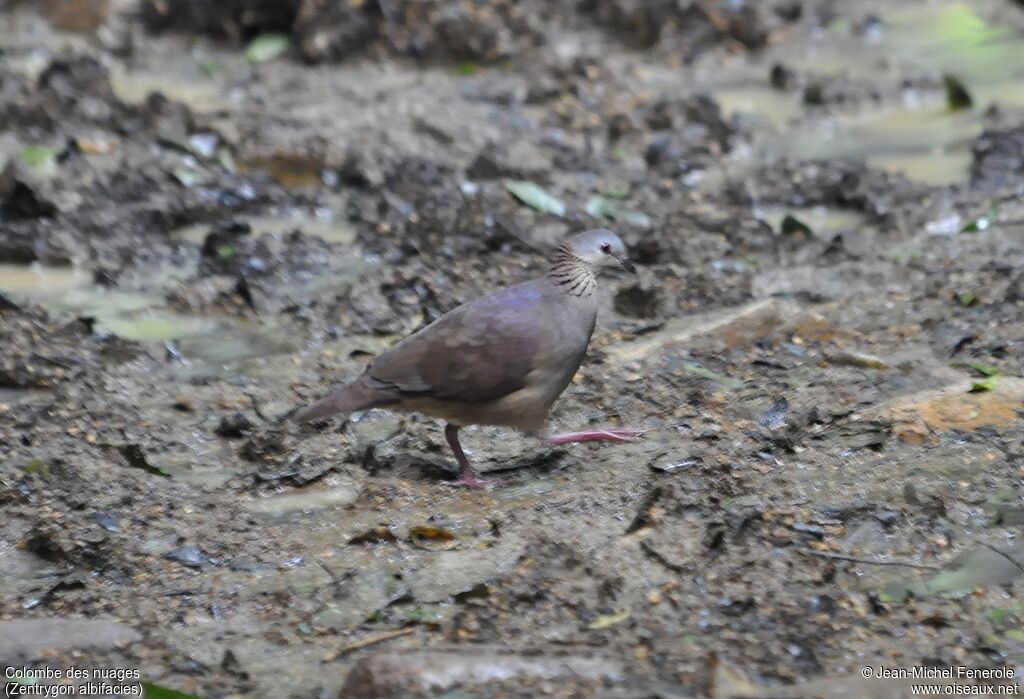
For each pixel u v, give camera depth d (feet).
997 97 64.34
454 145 58.80
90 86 63.87
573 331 33.76
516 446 36.32
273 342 42.86
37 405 38.06
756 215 52.39
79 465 35.06
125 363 41.06
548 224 50.31
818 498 32.30
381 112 62.49
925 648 27.09
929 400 36.42
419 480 34.47
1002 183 52.90
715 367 39.70
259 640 28.17
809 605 28.37
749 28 72.90
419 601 29.17
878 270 46.32
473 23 70.23
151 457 35.94
